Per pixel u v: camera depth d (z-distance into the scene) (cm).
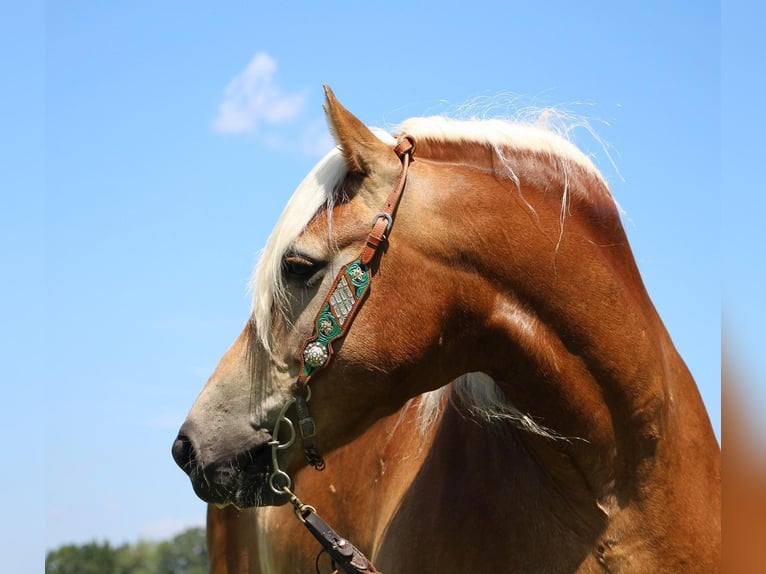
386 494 280
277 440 214
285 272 215
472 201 220
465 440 245
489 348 221
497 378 225
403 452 279
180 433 222
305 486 329
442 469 246
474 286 217
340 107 218
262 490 218
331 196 217
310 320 212
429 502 244
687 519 222
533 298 219
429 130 233
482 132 233
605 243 234
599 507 219
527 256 219
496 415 228
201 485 217
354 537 303
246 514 388
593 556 220
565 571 221
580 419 219
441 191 220
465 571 229
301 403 212
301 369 211
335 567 291
